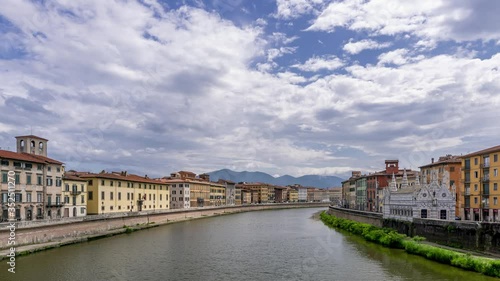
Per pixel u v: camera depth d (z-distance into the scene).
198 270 66.75
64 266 67.31
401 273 62.81
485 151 96.25
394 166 157.12
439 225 79.88
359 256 77.12
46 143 112.75
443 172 110.88
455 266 66.38
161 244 93.31
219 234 114.62
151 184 164.25
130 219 126.62
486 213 96.19
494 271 59.66
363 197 177.25
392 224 101.00
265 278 61.69
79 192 118.56
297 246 91.38
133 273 64.25
